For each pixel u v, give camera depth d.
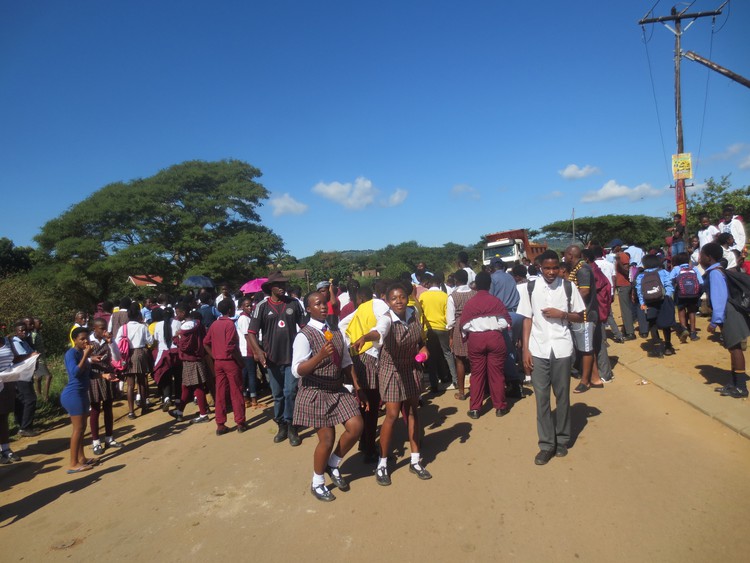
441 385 7.77
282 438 5.90
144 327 8.24
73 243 30.42
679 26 16.42
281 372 5.81
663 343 7.99
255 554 3.44
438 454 4.93
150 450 6.14
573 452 4.61
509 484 4.12
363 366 4.71
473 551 3.25
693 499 3.60
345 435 4.17
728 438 4.53
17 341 6.78
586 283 5.97
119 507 4.47
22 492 5.08
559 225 58.88
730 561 2.91
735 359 5.25
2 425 5.96
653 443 4.62
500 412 5.88
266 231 37.81
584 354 6.35
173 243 34.00
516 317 7.30
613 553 3.10
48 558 3.66
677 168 15.87
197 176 35.41
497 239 27.22
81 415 5.63
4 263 38.84
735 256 7.95
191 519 4.07
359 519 3.79
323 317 4.28
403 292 4.38
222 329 6.37
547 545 3.24
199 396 7.19
